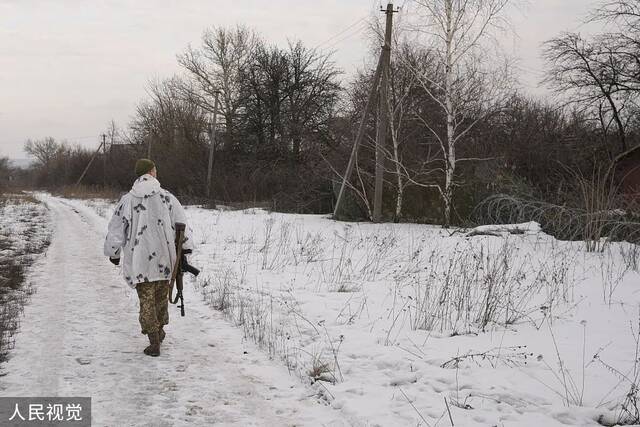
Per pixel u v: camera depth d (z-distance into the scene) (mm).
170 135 42938
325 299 7238
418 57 17625
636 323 5855
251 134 32594
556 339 5367
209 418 3760
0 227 16297
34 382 4262
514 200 13492
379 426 3639
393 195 19203
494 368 4621
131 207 4953
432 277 7926
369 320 6215
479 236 12438
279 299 7262
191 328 5941
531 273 8547
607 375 4398
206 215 21703
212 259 10641
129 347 5219
